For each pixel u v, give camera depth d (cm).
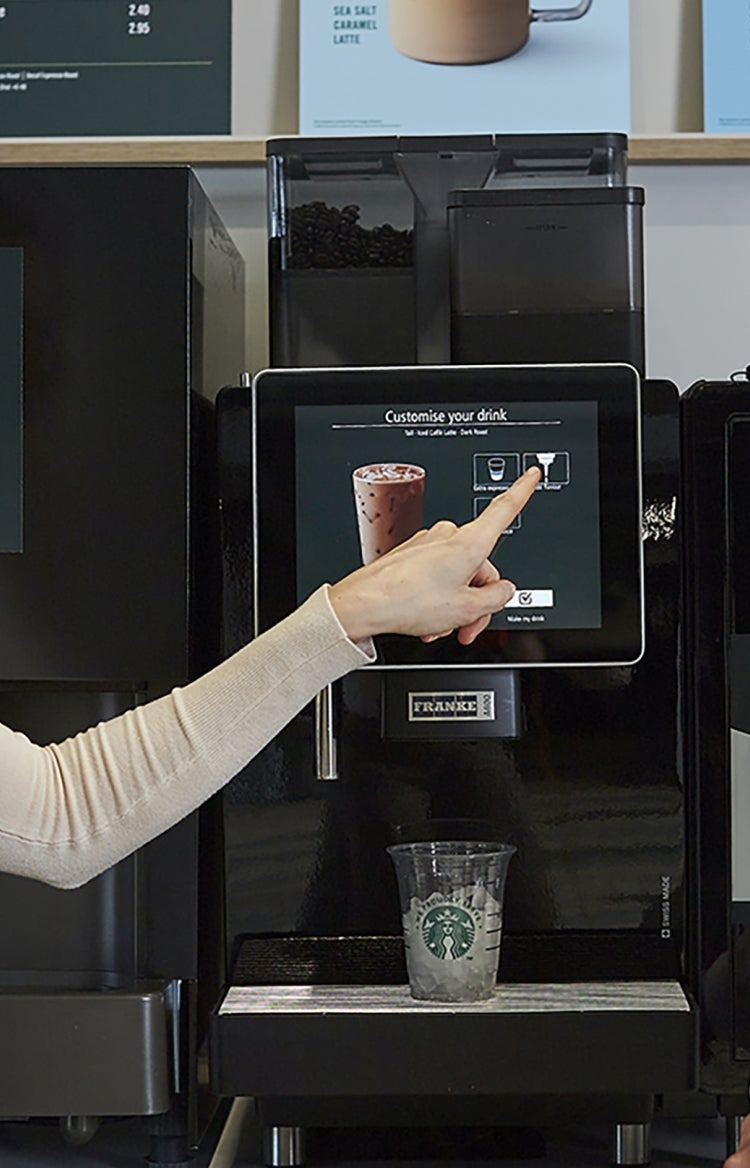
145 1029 105
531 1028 100
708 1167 110
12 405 107
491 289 112
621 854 108
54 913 115
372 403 105
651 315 149
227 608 107
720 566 106
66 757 83
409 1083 100
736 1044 106
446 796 108
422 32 147
